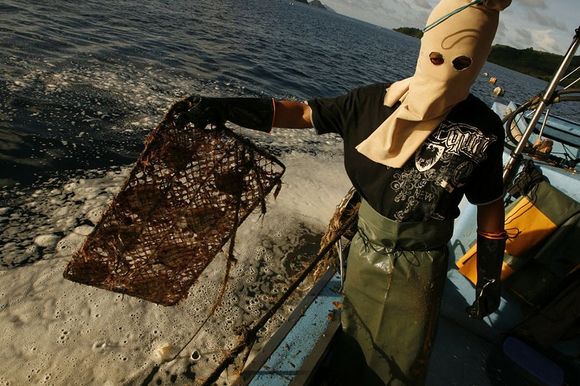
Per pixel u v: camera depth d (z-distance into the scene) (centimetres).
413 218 154
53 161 514
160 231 164
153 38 1423
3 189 440
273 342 204
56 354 289
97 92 754
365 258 172
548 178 242
